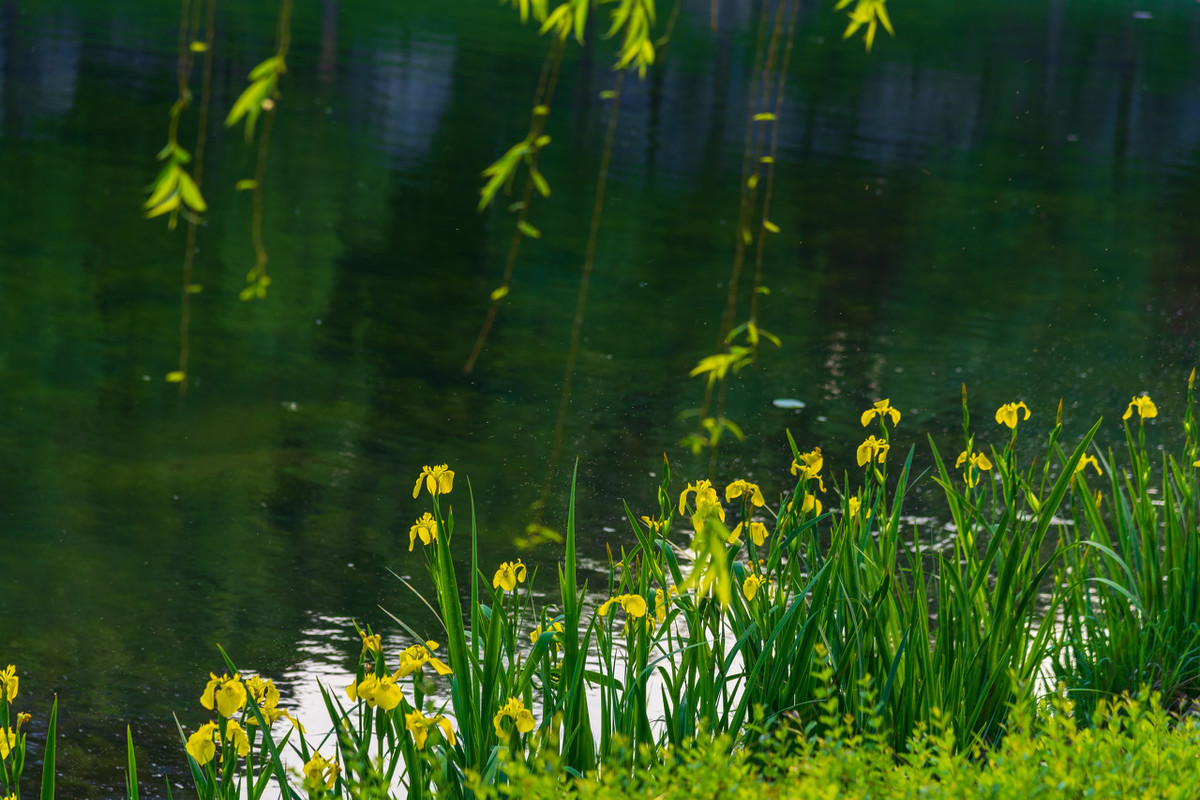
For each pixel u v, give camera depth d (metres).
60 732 6.40
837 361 13.28
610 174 21.28
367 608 7.86
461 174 20.39
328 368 12.07
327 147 21.41
